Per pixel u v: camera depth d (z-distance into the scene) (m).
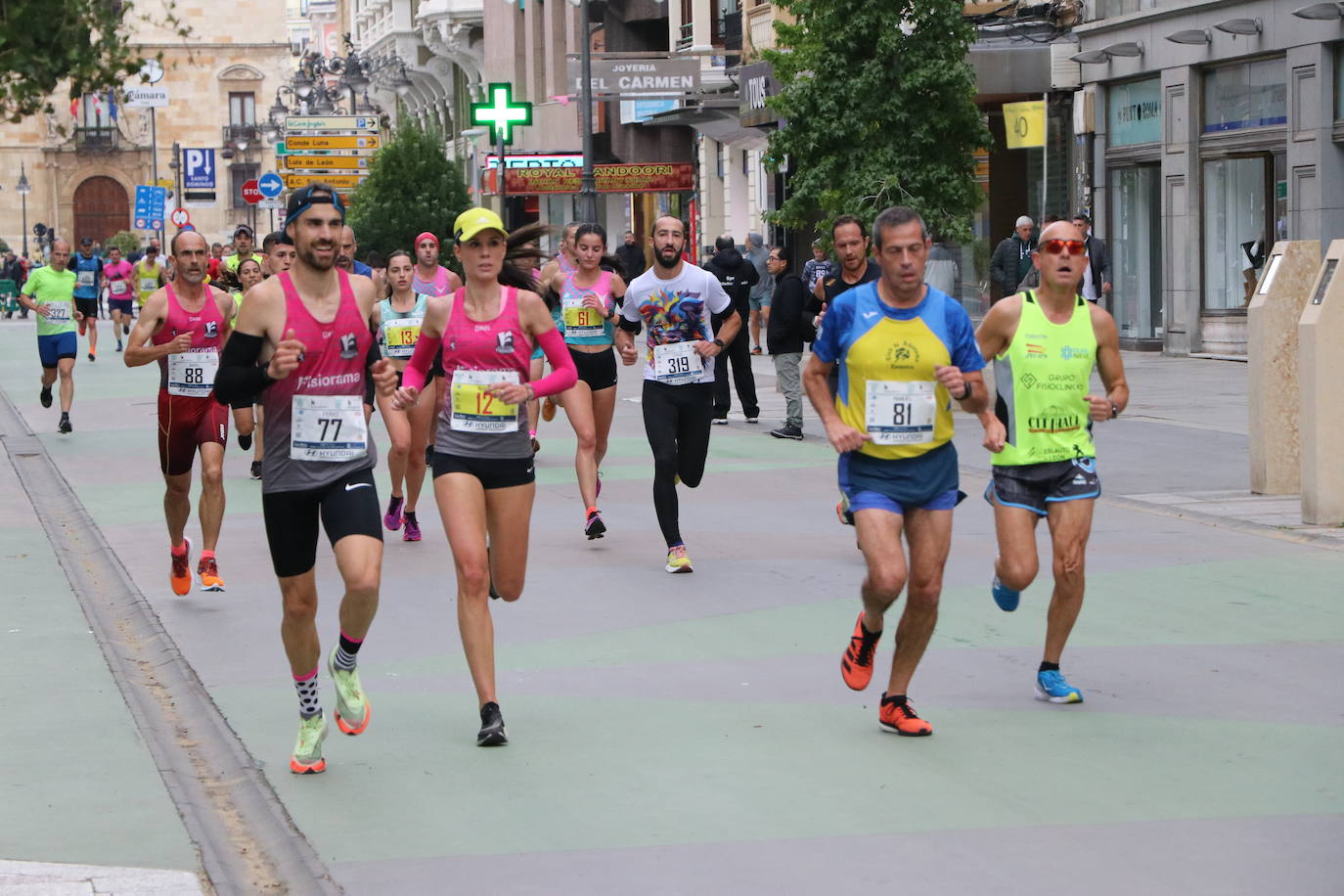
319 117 67.69
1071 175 41.75
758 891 7.51
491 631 10.09
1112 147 40.62
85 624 13.27
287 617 9.41
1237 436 23.78
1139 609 13.41
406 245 66.62
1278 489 18.75
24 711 10.65
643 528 17.91
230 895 7.45
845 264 15.33
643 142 61.19
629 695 11.05
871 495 9.76
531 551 16.58
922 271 9.61
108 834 8.24
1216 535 16.64
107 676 11.59
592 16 67.00
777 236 50.94
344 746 9.99
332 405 9.26
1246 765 9.29
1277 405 18.70
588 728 10.28
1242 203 36.66
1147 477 20.33
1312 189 33.94
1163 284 38.97
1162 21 37.88
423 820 8.62
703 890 7.54
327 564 16.05
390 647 12.59
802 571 15.32
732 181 55.69
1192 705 10.55
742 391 28.86
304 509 9.31
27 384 39.09
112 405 33.50
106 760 9.55
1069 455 10.42
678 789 9.03
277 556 9.33
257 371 9.16
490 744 9.91
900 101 31.80
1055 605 10.62
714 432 27.50
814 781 9.13
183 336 14.27
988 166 43.84
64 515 19.83
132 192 139.12
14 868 7.73
